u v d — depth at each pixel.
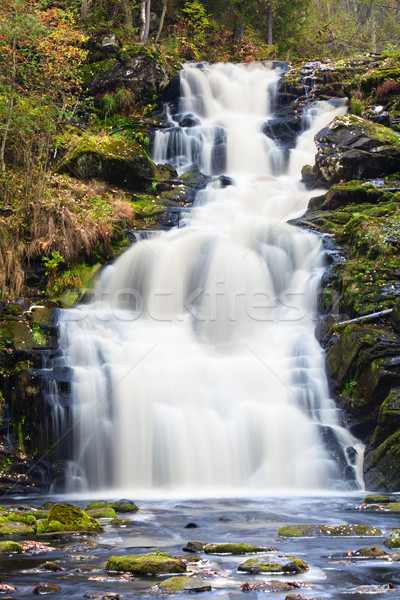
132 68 23.23
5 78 17.11
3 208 15.05
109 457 11.22
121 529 7.24
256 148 21.70
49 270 14.38
